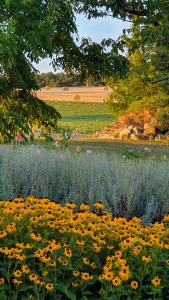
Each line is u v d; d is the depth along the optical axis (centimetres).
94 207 677
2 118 1268
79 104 5747
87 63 1438
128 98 2622
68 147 1049
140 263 434
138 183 733
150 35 1425
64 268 410
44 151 873
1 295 396
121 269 407
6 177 733
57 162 798
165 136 2802
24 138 1295
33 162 791
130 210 689
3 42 1080
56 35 1380
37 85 1365
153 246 446
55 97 6266
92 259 439
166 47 1548
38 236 425
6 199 694
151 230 476
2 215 475
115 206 682
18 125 1277
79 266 421
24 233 457
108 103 2930
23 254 414
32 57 1184
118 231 465
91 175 738
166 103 2636
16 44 1123
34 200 520
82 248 435
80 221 462
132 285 405
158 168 800
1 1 1185
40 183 736
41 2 1231
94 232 456
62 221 457
